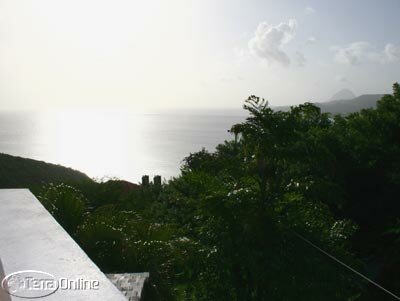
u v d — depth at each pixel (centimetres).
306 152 731
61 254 201
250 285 676
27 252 204
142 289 602
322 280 651
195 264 700
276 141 718
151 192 1548
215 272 688
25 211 288
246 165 753
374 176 1552
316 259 662
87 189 1387
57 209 855
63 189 933
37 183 2570
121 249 744
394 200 1512
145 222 887
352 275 677
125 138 19362
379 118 1662
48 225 252
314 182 729
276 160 729
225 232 691
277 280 652
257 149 724
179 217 916
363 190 1562
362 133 1650
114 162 9475
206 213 715
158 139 18550
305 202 736
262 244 670
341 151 1501
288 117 740
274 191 727
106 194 1402
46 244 216
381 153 1567
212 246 698
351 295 676
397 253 1260
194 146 14562
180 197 832
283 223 695
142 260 730
